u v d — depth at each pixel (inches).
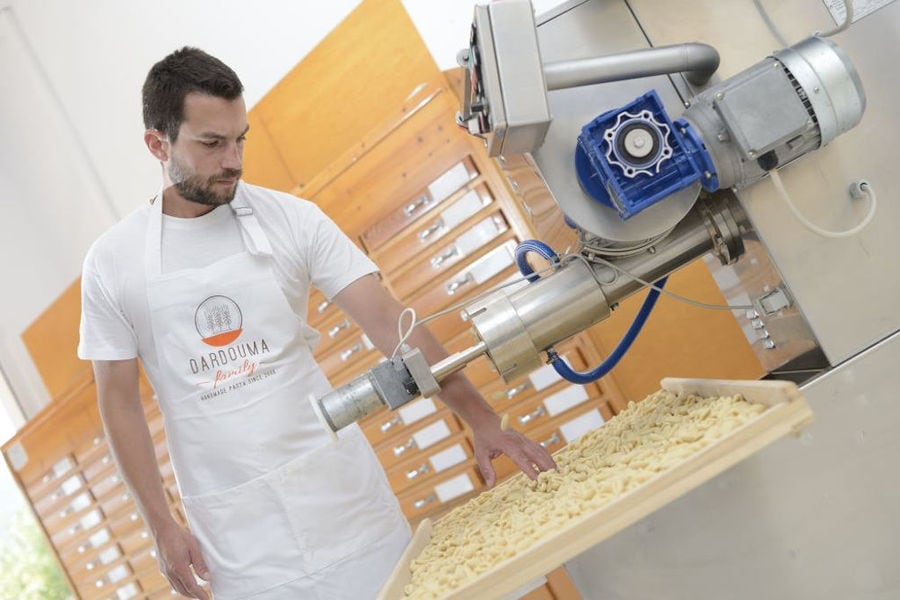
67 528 211.2
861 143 62.4
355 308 86.4
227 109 76.9
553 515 54.6
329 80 160.4
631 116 57.6
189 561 84.7
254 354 83.4
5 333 228.4
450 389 78.7
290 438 83.0
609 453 65.2
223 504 83.0
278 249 85.1
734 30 64.4
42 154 210.7
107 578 206.8
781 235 62.4
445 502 152.7
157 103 78.1
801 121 57.2
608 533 49.6
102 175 202.5
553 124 61.4
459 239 141.6
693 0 64.9
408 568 65.4
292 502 82.3
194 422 83.5
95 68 197.6
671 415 66.3
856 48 62.7
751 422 49.6
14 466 217.0
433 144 141.0
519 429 140.6
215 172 79.3
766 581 56.6
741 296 73.1
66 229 210.4
